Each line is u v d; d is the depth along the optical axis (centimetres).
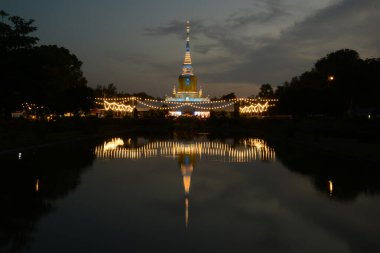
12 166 2334
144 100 10331
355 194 1542
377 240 990
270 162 2589
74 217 1202
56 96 5894
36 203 1384
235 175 2047
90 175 2028
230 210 1295
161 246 943
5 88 4075
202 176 2016
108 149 3522
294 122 5850
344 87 6378
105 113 9206
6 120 4531
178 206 1352
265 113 9619
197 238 1005
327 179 1891
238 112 9688
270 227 1104
